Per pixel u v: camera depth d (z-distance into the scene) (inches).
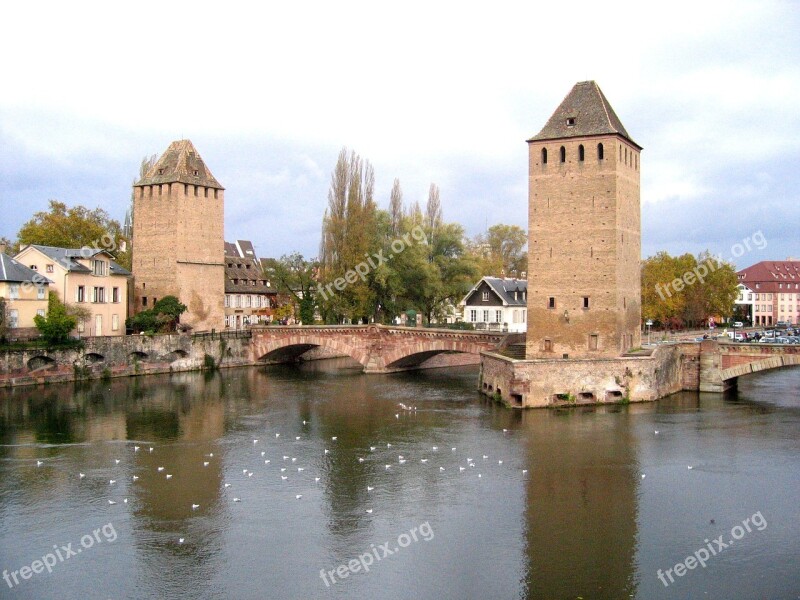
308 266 4857.3
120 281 4318.4
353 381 3937.0
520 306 4958.2
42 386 3548.2
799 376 4284.0
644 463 2209.6
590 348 3218.5
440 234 4874.5
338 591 1435.8
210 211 4813.0
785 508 1838.1
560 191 3260.3
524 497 1920.5
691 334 4975.4
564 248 3257.9
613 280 3176.7
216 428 2696.9
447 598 1406.3
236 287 5590.6
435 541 1652.3
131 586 1461.6
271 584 1465.3
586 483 2025.1
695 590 1433.3
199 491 1978.3
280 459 2277.3
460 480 2055.9
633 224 3422.7
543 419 2785.4
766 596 1407.5
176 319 4566.9
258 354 4658.0
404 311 4793.3
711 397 3299.7
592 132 3186.5
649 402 3107.8
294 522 1763.0
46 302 3806.6
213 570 1523.1
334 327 4377.5
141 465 2208.4
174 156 4744.1
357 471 2144.4
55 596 1429.6
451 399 3299.7
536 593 1424.7
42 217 5024.6
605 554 1585.9
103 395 3378.4
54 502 1894.7
